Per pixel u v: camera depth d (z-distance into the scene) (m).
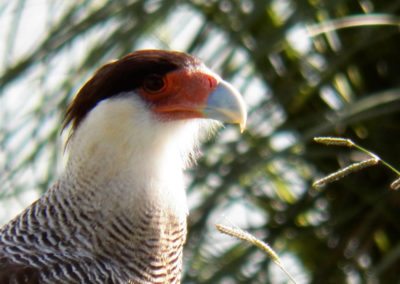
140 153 11.45
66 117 11.60
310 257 15.97
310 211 15.84
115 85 11.45
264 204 15.80
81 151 11.38
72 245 11.27
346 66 15.52
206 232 14.82
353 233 15.86
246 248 15.22
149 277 11.47
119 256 11.35
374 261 15.88
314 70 15.24
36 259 11.09
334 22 14.62
